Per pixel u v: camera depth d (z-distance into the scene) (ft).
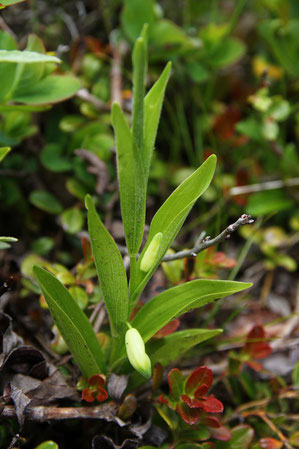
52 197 1.42
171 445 1.18
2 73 1.22
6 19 1.63
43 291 1.05
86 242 1.26
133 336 1.02
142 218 1.05
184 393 1.15
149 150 1.07
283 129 1.77
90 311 1.26
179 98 1.73
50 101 1.26
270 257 1.51
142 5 1.58
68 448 1.21
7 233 1.44
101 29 1.80
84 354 1.11
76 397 1.16
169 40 1.63
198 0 2.02
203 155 1.57
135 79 1.01
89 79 1.58
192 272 1.27
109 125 1.52
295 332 1.42
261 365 1.31
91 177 1.42
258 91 1.56
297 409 1.32
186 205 1.05
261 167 1.72
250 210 1.55
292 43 1.80
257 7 2.06
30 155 1.47
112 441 1.14
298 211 1.64
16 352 1.15
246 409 1.30
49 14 1.71
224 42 1.75
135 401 1.14
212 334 1.12
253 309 1.46
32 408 1.13
